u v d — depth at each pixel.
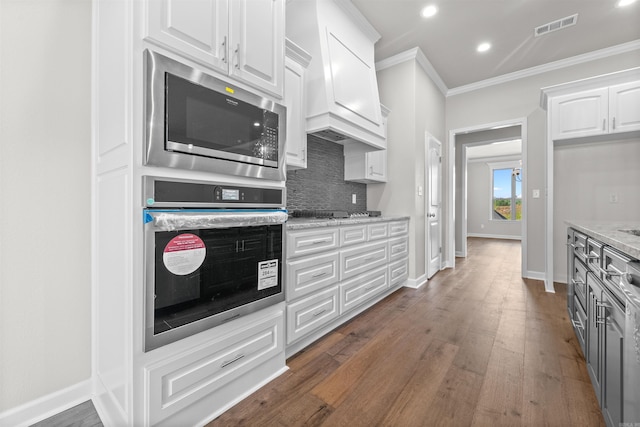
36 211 1.28
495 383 1.51
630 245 0.88
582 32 2.94
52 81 1.31
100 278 1.32
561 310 2.57
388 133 3.49
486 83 4.02
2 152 1.20
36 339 1.29
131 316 1.01
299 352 1.85
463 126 4.25
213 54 1.24
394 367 1.67
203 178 1.21
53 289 1.33
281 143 1.54
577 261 1.92
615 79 2.74
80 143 1.39
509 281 3.58
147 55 1.02
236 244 1.33
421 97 3.48
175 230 1.09
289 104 2.12
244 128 1.35
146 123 1.02
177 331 1.11
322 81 2.23
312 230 1.90
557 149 3.40
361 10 2.62
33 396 1.29
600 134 2.81
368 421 1.25
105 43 1.26
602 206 3.16
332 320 2.12
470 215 9.18
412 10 2.63
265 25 1.47
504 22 2.79
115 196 1.15
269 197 1.48
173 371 1.12
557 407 1.33
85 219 1.41
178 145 1.10
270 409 1.33
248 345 1.41
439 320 2.35
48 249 1.31
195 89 1.16
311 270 1.89
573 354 1.80
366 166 3.10
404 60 3.35
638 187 2.99
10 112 1.21
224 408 1.31
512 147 7.27
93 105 1.40
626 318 0.92
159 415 1.07
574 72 3.46
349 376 1.58
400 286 3.32
